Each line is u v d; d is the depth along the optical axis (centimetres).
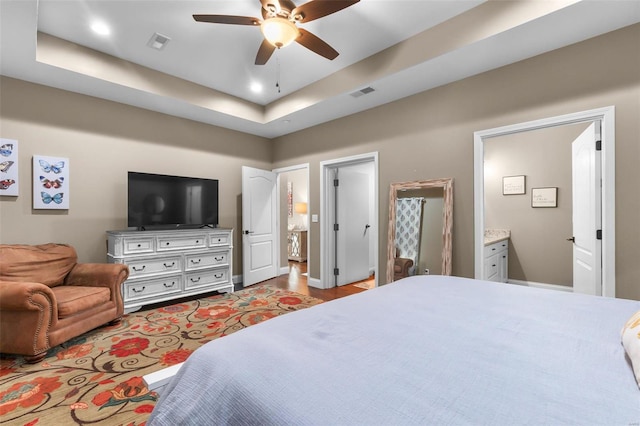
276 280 503
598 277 247
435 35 268
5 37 236
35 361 220
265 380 78
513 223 443
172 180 388
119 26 266
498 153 456
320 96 370
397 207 362
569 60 250
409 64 286
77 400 177
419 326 114
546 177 420
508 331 109
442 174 326
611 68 232
